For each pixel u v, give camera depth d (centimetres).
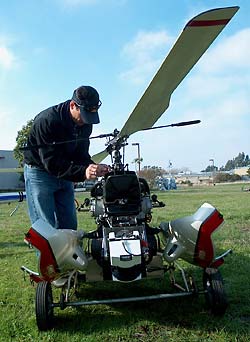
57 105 280
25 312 286
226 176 4838
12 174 3944
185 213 912
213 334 232
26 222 891
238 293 303
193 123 266
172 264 290
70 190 334
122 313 273
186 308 274
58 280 279
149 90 215
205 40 187
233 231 596
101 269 258
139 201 247
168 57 192
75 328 251
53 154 266
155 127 265
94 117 255
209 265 253
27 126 2759
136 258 226
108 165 258
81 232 275
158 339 230
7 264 446
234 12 173
